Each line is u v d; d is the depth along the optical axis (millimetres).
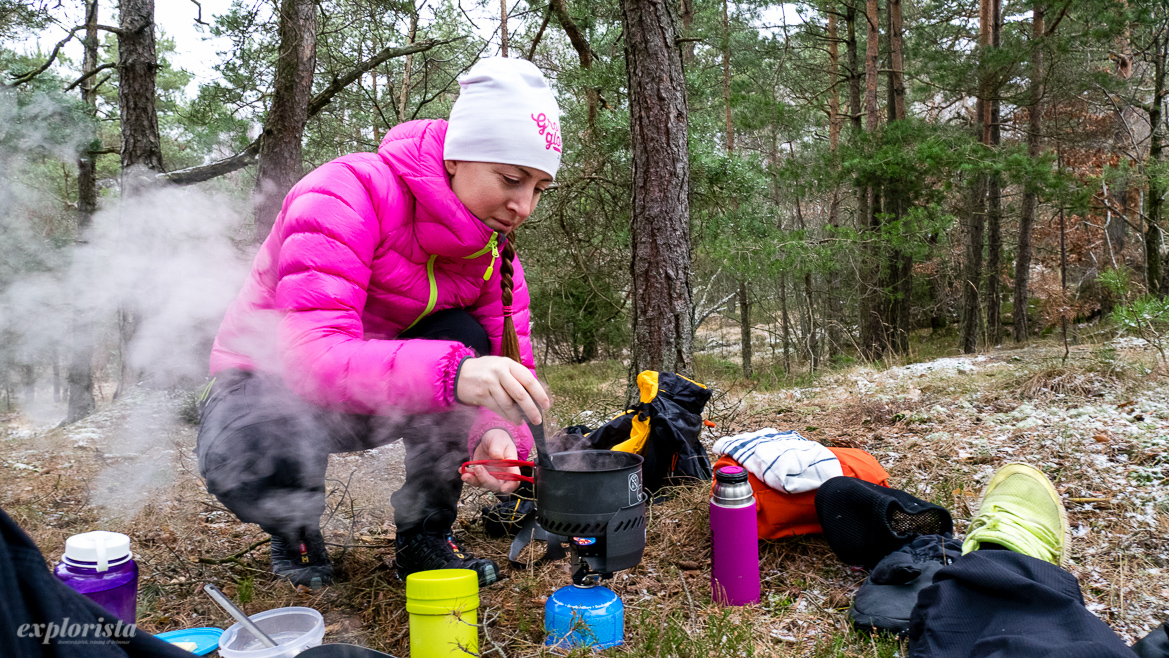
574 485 1572
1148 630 1650
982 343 15617
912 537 1955
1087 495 2521
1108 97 13992
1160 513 2309
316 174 1722
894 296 11859
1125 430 3322
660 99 3883
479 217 1844
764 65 16656
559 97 9375
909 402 4609
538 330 13500
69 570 1338
